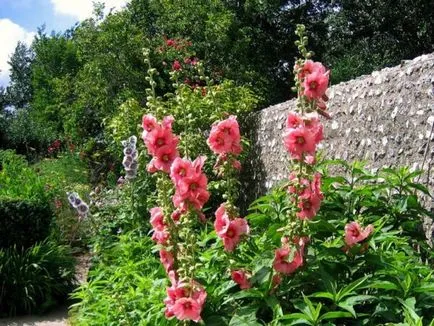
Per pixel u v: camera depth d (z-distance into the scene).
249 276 3.37
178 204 3.39
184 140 4.21
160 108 3.82
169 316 3.28
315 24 22.94
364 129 5.92
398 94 5.36
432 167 4.76
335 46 23.16
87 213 6.94
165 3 17.22
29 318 7.01
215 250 3.75
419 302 3.12
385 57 21.89
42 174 13.20
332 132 6.59
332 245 3.51
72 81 19.17
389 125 5.47
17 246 7.65
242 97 10.29
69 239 9.03
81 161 16.23
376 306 3.16
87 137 17.59
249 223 4.50
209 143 3.49
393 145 5.39
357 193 4.30
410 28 21.09
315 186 3.33
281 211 3.97
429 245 4.54
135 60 15.39
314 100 3.31
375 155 5.66
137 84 15.30
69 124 18.42
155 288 4.21
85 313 4.90
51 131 26.00
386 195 4.70
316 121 3.26
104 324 4.40
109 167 15.74
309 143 3.19
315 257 3.35
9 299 7.13
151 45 15.42
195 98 9.27
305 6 23.00
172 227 3.54
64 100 19.30
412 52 21.41
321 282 3.27
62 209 9.37
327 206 4.18
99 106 16.62
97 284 5.35
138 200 7.28
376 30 21.72
